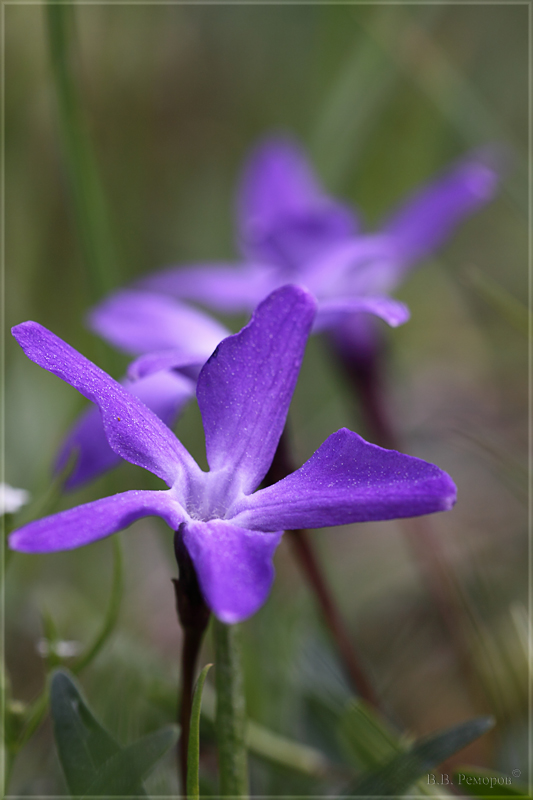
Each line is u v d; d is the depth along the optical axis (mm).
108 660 234
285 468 226
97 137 455
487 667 237
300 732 241
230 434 194
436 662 290
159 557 354
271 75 539
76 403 319
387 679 276
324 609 235
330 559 339
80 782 194
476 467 392
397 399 441
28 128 404
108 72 461
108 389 189
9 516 212
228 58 535
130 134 466
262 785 232
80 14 454
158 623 320
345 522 183
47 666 208
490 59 572
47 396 365
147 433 190
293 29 532
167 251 507
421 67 406
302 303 195
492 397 436
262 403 194
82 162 307
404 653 296
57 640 209
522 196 385
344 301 214
